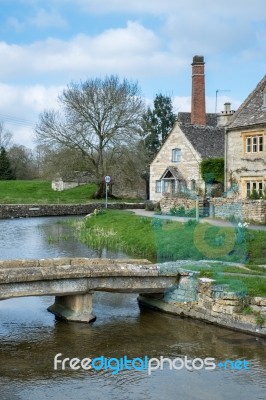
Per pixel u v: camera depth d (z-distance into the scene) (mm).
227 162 34750
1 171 75312
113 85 56531
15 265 14094
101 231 31016
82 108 55562
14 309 14945
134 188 60062
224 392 9508
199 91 49031
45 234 32750
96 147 56781
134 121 56844
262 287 13281
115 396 9359
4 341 12195
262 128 31891
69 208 51094
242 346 11781
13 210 47656
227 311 13023
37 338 12398
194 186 43500
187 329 13078
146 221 28375
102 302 15875
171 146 46688
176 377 10211
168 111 67562
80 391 9570
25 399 9188
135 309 15102
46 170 55938
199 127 46625
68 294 13531
